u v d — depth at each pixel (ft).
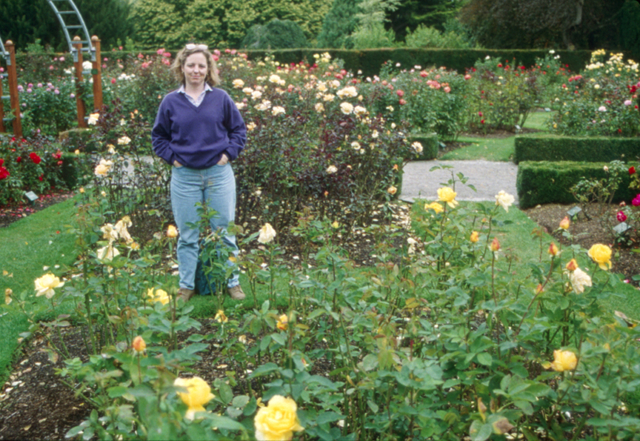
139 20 98.22
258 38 72.90
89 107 30.66
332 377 7.45
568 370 5.06
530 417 6.54
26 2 70.13
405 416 5.63
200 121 10.30
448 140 34.99
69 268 7.48
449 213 8.00
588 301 6.37
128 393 3.80
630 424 4.85
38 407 7.63
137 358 4.31
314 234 9.46
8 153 20.16
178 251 11.03
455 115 34.53
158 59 33.71
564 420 6.33
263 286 11.22
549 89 46.70
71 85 35.22
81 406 7.61
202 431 3.70
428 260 7.82
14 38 70.33
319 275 7.83
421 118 32.35
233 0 95.50
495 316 6.48
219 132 10.52
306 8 99.86
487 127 39.27
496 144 33.91
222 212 10.89
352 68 66.33
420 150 17.12
